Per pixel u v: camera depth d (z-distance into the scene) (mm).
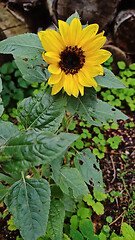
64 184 630
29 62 563
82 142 944
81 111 542
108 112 608
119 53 1131
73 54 509
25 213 516
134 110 1111
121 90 1128
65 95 534
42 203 521
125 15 1001
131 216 796
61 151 419
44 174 748
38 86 1098
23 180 542
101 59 510
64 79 508
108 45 1109
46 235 699
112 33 1090
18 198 528
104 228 753
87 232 637
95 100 541
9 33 1019
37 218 512
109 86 540
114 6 970
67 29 488
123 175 888
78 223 728
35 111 531
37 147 432
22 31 1022
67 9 981
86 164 655
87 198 775
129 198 834
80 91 517
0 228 753
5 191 604
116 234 760
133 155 951
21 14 961
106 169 909
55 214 659
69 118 654
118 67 1188
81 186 631
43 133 441
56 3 979
